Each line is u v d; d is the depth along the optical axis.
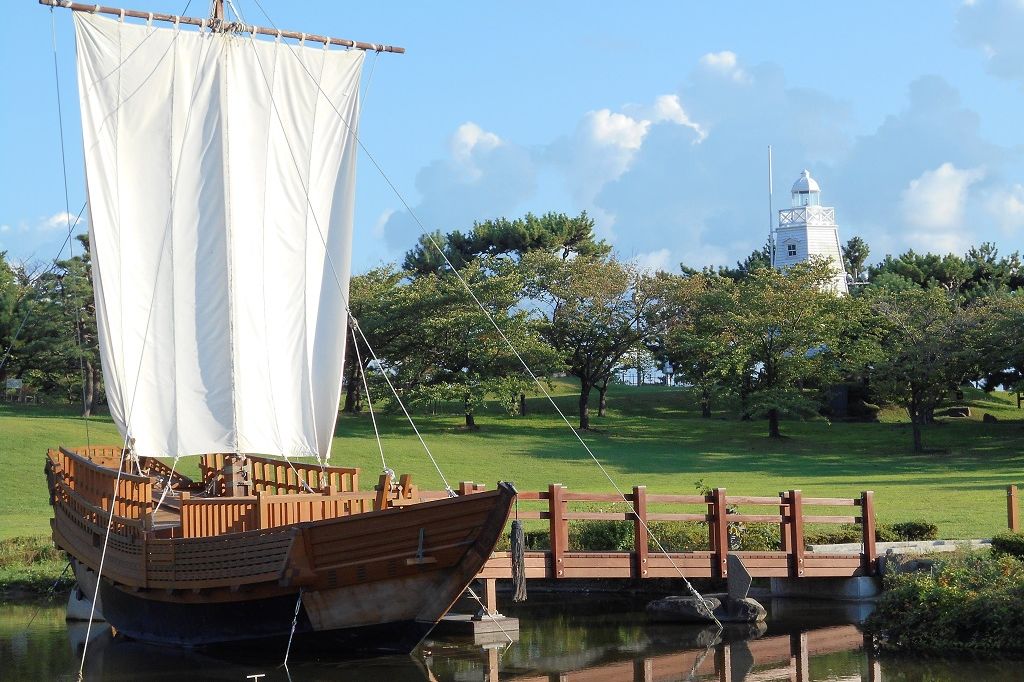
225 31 23.67
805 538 28.19
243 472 22.97
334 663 19.08
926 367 66.88
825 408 88.25
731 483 50.06
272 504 19.27
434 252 99.81
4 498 45.31
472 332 72.88
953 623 20.06
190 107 23.17
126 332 22.39
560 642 21.36
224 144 23.27
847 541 28.31
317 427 24.09
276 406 23.56
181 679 18.03
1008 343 69.62
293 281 24.09
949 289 98.19
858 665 18.47
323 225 24.62
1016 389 72.44
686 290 78.69
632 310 79.38
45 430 59.06
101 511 22.16
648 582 27.62
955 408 86.56
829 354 76.81
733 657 19.62
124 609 22.09
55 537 26.28
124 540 21.12
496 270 85.88
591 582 28.36
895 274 99.31
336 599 18.25
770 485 48.69
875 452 67.69
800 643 20.69
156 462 29.94
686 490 46.19
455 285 74.94
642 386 110.62
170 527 21.09
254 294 23.58
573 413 86.00
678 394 99.44
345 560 18.06
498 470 57.31
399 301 73.00
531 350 72.88
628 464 60.62
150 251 22.70
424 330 71.69
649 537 27.47
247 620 19.22
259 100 23.97
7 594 28.33
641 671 18.61
